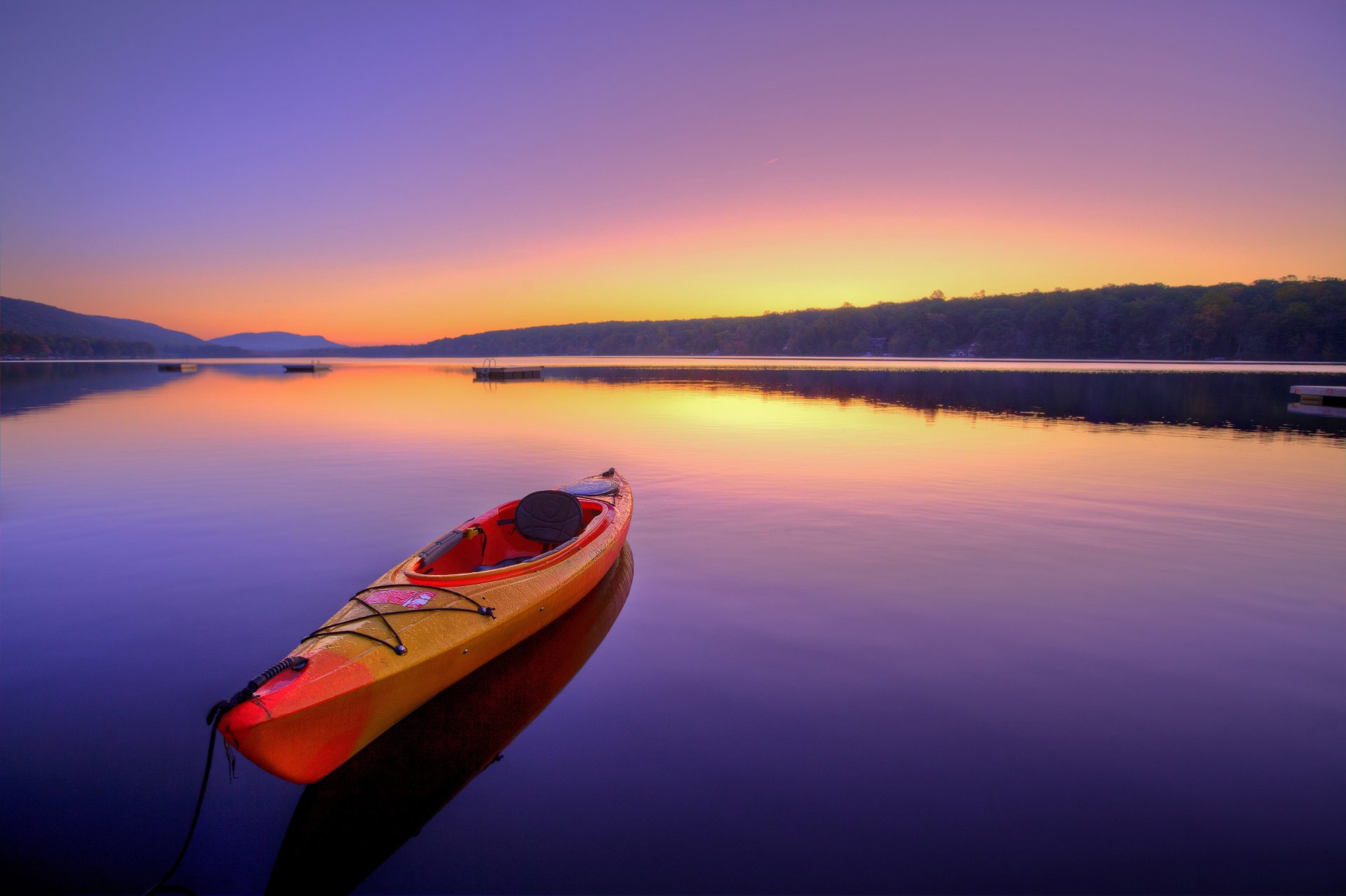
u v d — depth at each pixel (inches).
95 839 147.3
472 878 134.7
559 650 229.0
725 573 301.3
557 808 153.6
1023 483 483.5
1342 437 701.3
